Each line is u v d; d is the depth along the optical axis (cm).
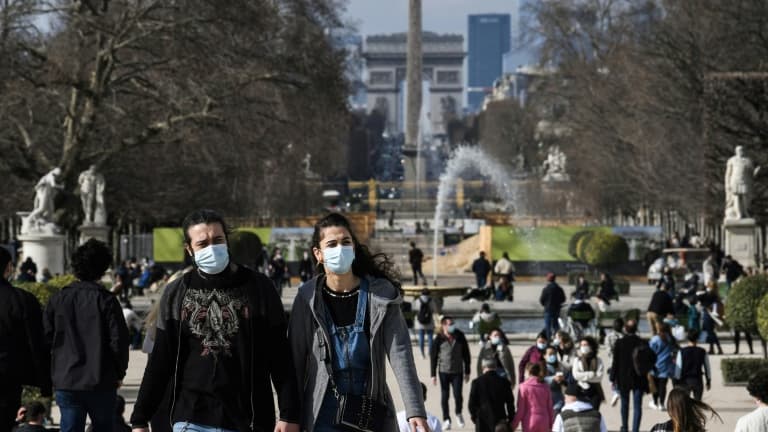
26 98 8975
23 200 11456
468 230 16012
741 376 4525
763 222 9644
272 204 13412
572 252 10931
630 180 12962
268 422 1364
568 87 15275
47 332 1886
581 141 13862
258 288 1371
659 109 11050
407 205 19988
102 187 9606
